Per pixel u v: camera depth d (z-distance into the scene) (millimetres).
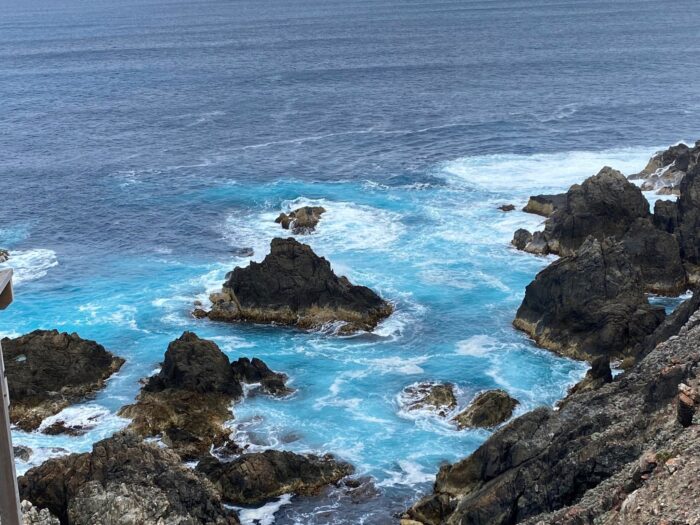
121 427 52719
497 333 64062
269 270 67875
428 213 89750
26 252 84438
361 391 56531
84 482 39562
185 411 53062
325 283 67438
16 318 68812
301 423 52938
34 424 53469
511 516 37656
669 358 41156
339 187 101125
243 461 46469
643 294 62125
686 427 32406
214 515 40312
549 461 37594
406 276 74000
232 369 57188
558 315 61562
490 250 79188
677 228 71000
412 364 59938
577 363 59031
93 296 73125
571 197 76625
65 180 110250
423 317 66875
